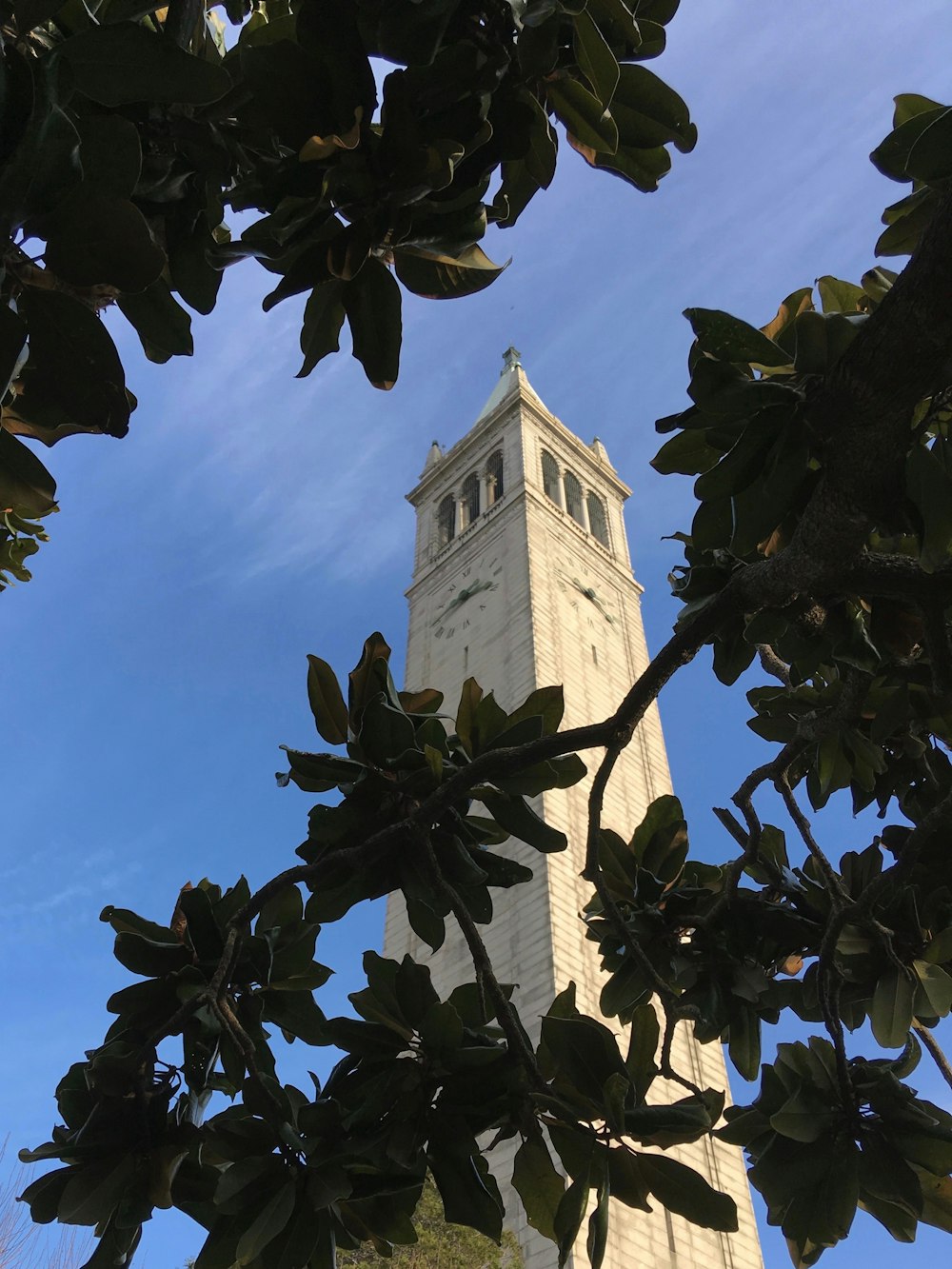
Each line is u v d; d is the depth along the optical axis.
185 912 2.98
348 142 1.99
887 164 3.24
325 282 2.37
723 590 3.17
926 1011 3.35
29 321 1.89
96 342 1.91
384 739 3.12
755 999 3.68
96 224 1.75
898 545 3.94
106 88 1.78
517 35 2.15
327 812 3.14
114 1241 2.63
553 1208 2.52
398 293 2.34
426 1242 18.05
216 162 2.39
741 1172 31.20
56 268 1.79
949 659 3.21
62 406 1.98
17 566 5.06
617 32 2.41
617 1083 2.33
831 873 3.64
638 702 3.12
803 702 4.50
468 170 2.22
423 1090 2.58
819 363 2.65
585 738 3.12
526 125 2.21
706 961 3.81
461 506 60.34
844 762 3.99
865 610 3.84
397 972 2.70
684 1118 2.34
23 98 1.70
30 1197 2.61
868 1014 3.80
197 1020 2.82
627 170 2.63
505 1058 2.57
